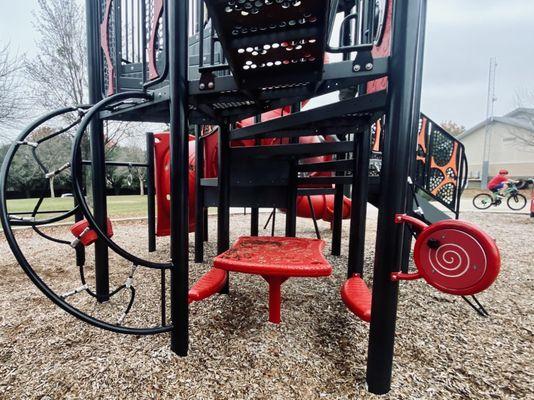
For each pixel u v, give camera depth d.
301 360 1.44
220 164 2.37
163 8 1.47
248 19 1.04
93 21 1.96
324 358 1.46
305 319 1.87
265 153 2.49
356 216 2.31
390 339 1.21
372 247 4.05
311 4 0.98
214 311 1.96
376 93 1.41
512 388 1.28
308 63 1.21
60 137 10.20
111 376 1.30
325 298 2.24
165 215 3.70
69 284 2.45
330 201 5.14
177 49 1.34
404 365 1.43
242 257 1.66
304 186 4.66
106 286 2.11
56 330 1.68
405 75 1.11
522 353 1.54
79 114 1.65
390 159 1.16
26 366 1.36
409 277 1.15
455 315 1.98
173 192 1.41
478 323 1.87
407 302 2.18
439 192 3.37
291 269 1.45
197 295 1.62
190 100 1.56
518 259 3.54
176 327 1.45
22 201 11.20
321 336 1.67
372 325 1.24
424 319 1.91
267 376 1.32
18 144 1.42
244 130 2.26
